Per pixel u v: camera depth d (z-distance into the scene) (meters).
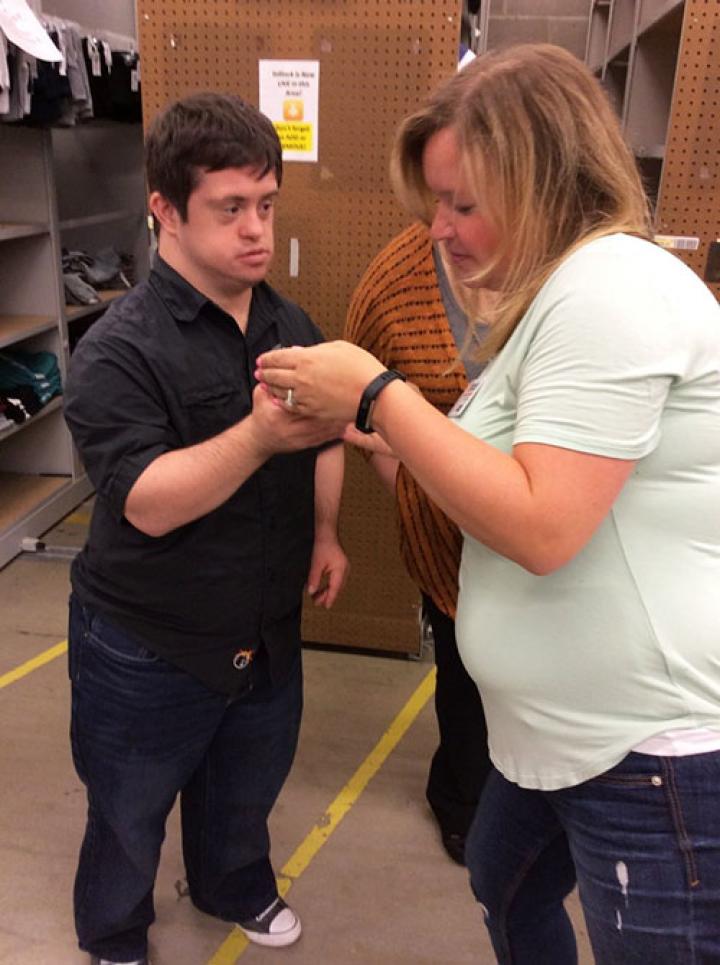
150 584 1.27
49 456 3.97
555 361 0.82
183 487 1.10
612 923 0.95
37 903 1.84
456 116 0.87
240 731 1.50
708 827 0.89
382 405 0.87
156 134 1.15
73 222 3.87
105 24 3.94
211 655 1.34
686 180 2.09
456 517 0.85
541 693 0.95
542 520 0.81
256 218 1.17
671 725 0.89
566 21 5.38
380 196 2.27
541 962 1.28
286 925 1.74
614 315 0.80
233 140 1.11
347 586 2.74
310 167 2.27
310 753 2.34
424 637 2.93
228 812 1.58
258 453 1.07
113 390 1.15
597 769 0.93
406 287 1.56
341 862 1.97
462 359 1.38
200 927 1.79
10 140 3.54
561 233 0.88
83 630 1.35
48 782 2.20
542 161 0.84
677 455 0.86
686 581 0.89
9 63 2.85
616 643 0.90
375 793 2.20
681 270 0.86
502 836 1.19
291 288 2.39
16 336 3.39
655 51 3.40
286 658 1.48
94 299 4.07
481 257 0.92
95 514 1.31
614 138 0.87
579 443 0.80
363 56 2.14
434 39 2.11
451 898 1.88
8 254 3.69
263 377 0.96
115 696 1.33
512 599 0.97
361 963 1.72
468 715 1.82
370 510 2.62
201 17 2.17
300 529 1.42
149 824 1.46
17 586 3.25
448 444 0.83
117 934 1.59
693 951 0.91
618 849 0.93
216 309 1.22
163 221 1.20
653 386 0.80
